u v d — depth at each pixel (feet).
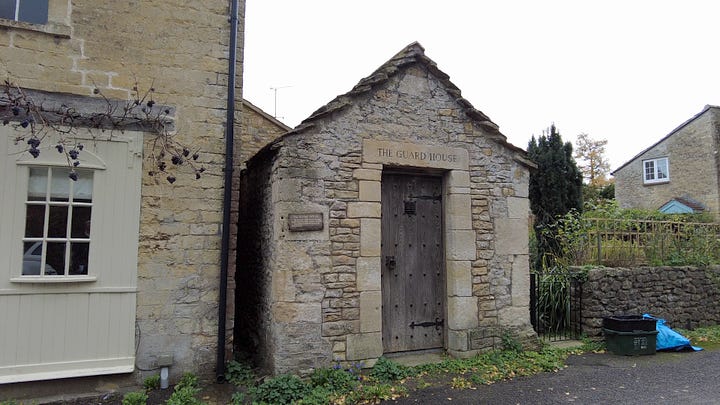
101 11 16.19
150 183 16.34
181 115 16.94
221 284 16.74
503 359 18.31
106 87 16.03
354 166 17.56
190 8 17.40
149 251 16.11
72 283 15.16
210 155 17.24
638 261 26.00
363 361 16.94
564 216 29.37
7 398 14.37
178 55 17.08
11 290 14.53
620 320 20.27
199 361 16.46
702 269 26.07
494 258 19.63
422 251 19.26
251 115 27.12
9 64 15.02
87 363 15.10
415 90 19.01
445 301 19.31
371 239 17.52
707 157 58.13
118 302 15.61
